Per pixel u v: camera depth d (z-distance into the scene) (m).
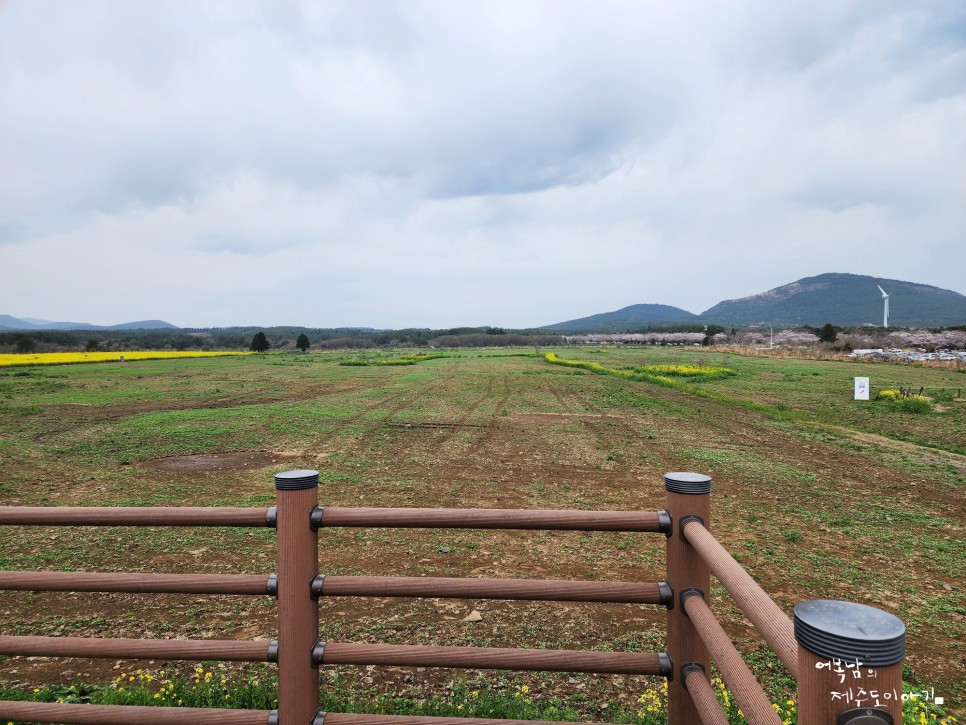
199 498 8.67
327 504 8.33
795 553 6.42
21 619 4.57
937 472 10.57
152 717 1.79
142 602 4.93
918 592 5.40
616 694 3.41
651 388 26.25
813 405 19.91
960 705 3.55
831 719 0.83
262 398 22.83
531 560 6.13
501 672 3.70
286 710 1.78
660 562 6.07
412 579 1.80
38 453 12.20
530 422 16.62
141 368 43.09
